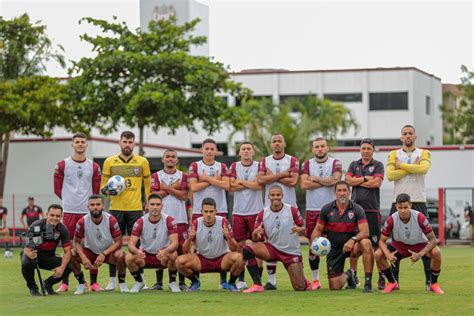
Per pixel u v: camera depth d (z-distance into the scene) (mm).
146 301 13531
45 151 41312
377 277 17672
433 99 73250
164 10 61344
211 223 15016
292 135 43125
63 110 39469
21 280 18172
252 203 16531
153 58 39406
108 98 40156
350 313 12062
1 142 39500
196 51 60125
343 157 41594
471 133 73750
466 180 39781
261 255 15094
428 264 15000
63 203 16219
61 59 41656
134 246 15023
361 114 68438
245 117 41188
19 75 41281
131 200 16531
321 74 68750
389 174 16016
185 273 15250
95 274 15570
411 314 11969
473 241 34781
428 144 71938
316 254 14922
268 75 68938
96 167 16344
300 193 38156
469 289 15203
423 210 16000
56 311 12547
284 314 11992
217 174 16453
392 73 68188
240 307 12750
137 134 64750
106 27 40375
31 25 41219
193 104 40625
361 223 14898
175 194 16438
